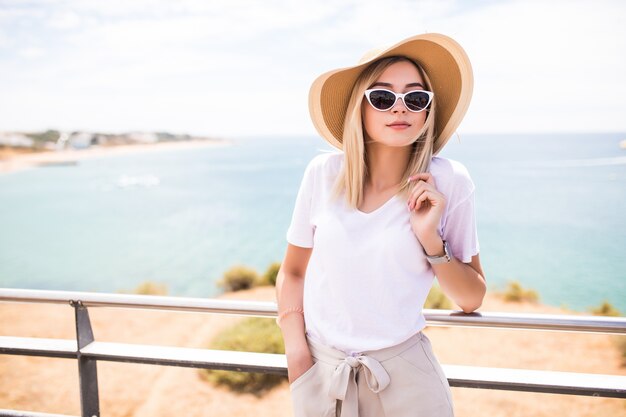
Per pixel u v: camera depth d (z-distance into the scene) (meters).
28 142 128.62
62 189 74.31
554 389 1.22
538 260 29.36
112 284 28.83
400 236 1.02
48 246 40.34
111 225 48.19
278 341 12.59
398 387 1.03
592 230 36.25
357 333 1.05
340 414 1.06
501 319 1.20
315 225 1.16
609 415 9.45
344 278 1.05
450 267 1.03
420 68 1.17
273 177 83.38
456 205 1.07
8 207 60.25
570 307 21.80
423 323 1.10
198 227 46.03
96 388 1.47
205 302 1.34
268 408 10.12
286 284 1.22
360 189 1.09
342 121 1.31
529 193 52.53
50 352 1.43
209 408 10.24
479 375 1.28
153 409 10.30
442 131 1.25
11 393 11.05
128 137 139.88
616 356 13.60
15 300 1.42
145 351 1.41
